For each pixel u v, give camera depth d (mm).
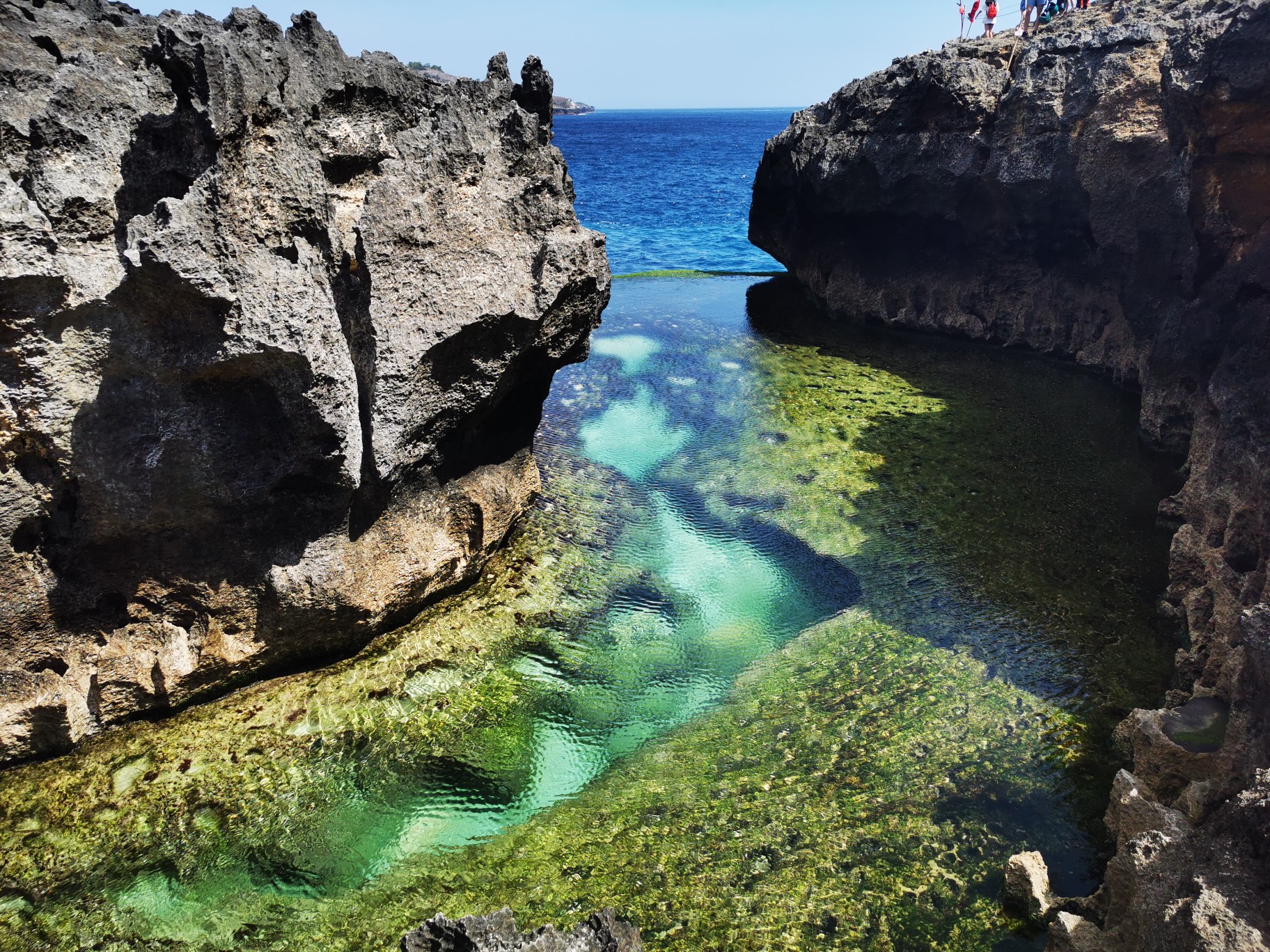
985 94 25438
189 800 10195
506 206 13172
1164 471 18938
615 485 18125
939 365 25953
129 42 11711
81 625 10602
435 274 12070
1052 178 23766
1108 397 23000
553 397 22703
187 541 10844
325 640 12219
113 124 9828
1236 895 6113
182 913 9055
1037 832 10211
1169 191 19250
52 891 9133
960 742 11602
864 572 15477
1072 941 7941
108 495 10094
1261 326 13922
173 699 11141
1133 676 12805
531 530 16078
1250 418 12469
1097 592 14820
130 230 9195
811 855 9891
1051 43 24156
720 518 17172
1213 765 9312
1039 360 26328
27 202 9008
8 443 9531
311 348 10211
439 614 13680
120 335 9719
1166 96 17219
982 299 28000
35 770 10328
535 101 14391
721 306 32938
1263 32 13680
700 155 138875
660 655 13359
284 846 9875
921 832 10211
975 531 16688
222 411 10469
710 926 9016
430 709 11922
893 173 27609
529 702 12281
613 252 48812
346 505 11719
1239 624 8305
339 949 8703
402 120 12352
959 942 8922
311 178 10523
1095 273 24672
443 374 12648
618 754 11547
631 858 9844
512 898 9320
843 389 23859
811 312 32250
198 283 9383
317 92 11062
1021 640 13609
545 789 10922
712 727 11984
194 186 9406
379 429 11719
